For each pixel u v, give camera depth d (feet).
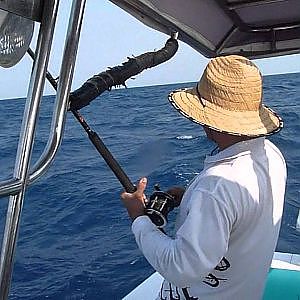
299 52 10.00
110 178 32.14
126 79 4.87
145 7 7.14
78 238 23.97
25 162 3.17
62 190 30.22
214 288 4.99
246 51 10.25
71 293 18.79
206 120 4.76
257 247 4.75
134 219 5.08
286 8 8.87
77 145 39.27
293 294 9.23
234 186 4.52
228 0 8.32
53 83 3.53
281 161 5.20
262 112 4.99
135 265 20.49
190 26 8.54
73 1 3.41
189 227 4.43
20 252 22.54
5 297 3.18
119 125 49.39
